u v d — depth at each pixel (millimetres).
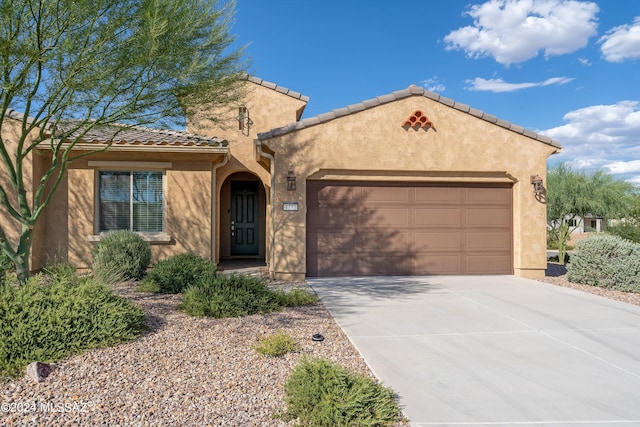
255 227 16859
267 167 12922
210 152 11922
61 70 6402
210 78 7496
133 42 6367
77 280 6949
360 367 4926
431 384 4504
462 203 11938
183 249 12234
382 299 8656
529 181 11836
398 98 11414
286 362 4926
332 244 11523
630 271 9680
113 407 3811
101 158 11867
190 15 6629
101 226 12109
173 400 3957
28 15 5891
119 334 5227
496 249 12008
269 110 15203
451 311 7676
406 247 11734
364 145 11320
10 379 4289
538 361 5230
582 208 21891
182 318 6543
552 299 8789
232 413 3762
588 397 4250
